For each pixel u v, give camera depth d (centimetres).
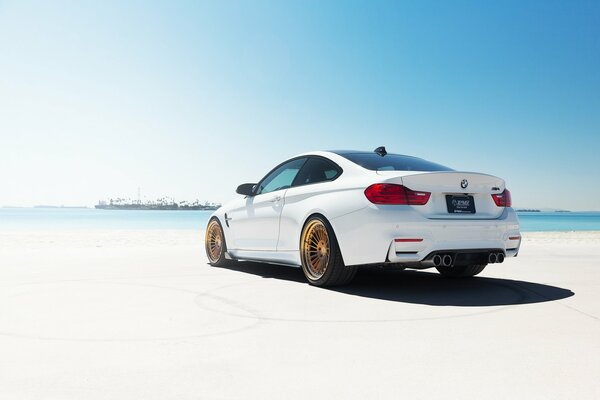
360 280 471
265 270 552
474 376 192
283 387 180
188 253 780
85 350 226
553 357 217
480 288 420
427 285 438
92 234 1494
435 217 370
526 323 284
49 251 817
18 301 349
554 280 474
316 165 464
